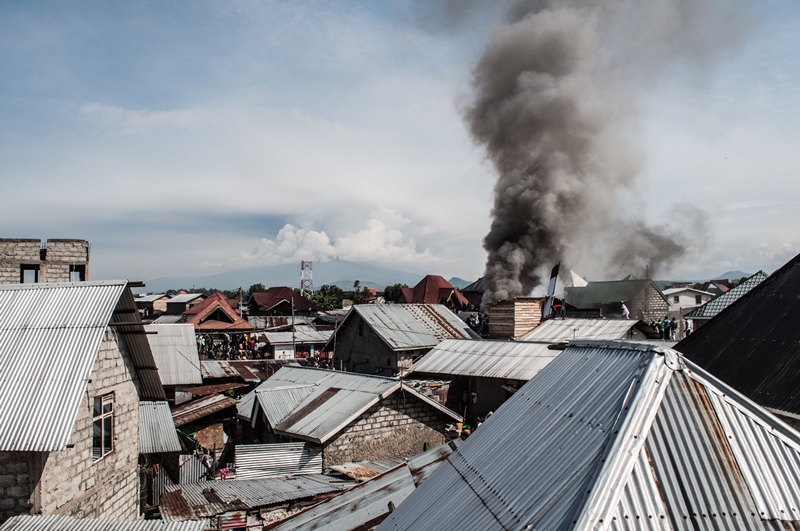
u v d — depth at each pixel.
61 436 9.05
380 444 17.58
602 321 24.88
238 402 24.72
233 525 12.88
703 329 11.18
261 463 16.00
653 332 25.45
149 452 16.48
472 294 65.25
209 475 17.92
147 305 73.31
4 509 9.41
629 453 4.30
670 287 65.44
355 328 29.95
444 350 24.45
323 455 16.48
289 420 18.45
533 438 5.69
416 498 6.80
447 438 18.83
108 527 8.53
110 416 12.43
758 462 4.44
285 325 53.84
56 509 9.97
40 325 10.69
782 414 8.23
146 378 14.34
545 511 4.32
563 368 6.88
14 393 9.57
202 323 48.56
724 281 72.50
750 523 4.11
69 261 25.36
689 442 4.46
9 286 11.64
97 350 10.23
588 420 5.13
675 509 4.09
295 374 24.53
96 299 11.11
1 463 9.41
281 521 9.91
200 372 28.42
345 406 17.81
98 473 11.70
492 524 4.72
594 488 4.09
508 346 22.88
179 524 8.68
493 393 20.97
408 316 29.73
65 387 9.66
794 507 4.26
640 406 4.65
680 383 4.86
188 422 22.00
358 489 10.37
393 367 26.31
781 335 9.46
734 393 4.81
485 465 6.02
